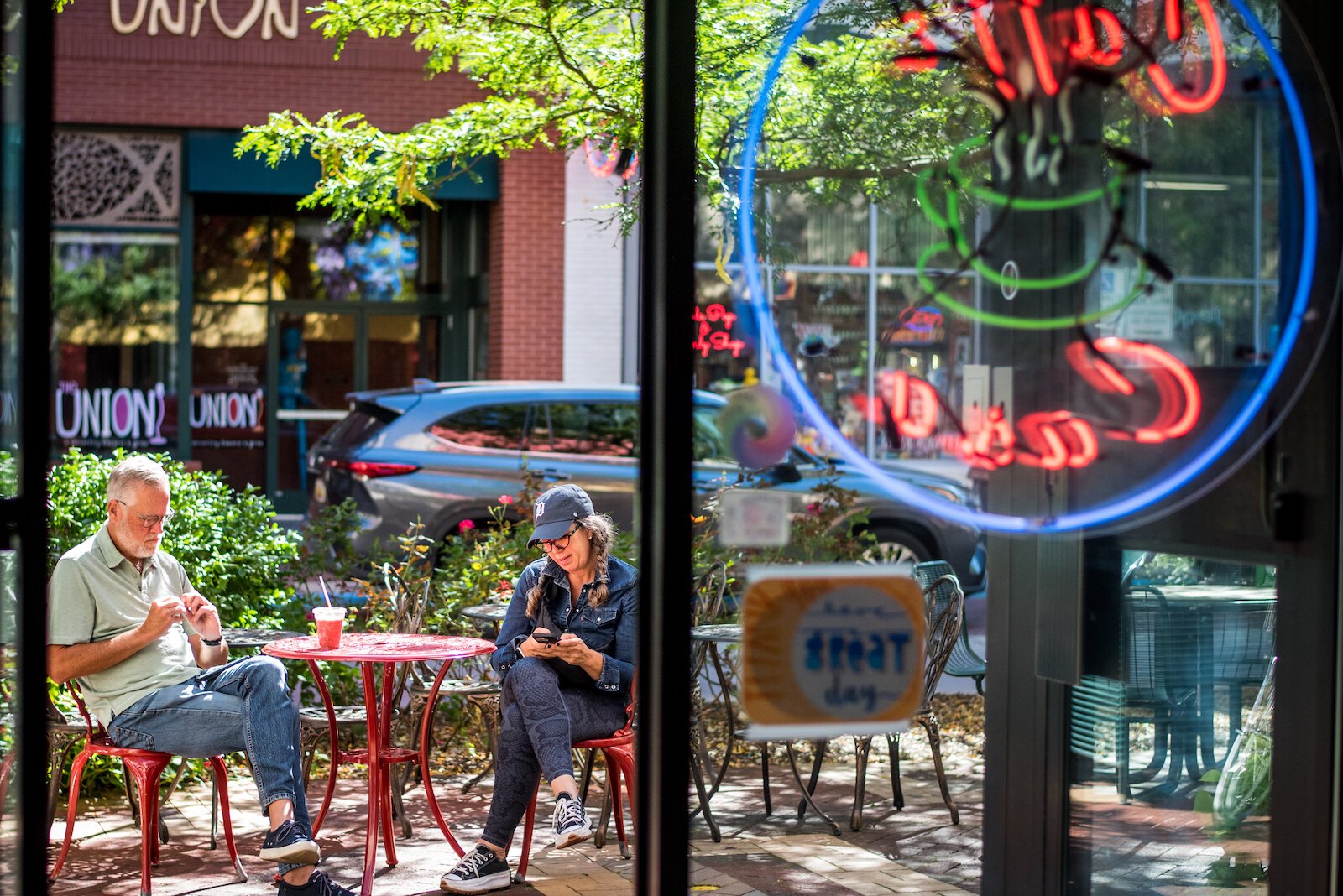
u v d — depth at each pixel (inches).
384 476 359.9
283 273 623.2
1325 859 126.7
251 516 251.0
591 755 213.2
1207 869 135.9
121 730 173.0
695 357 114.3
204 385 617.0
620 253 600.7
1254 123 134.3
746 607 124.3
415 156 294.7
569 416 378.9
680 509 113.1
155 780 179.8
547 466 371.2
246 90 577.6
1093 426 137.0
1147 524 136.0
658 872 112.8
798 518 138.3
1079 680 135.5
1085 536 136.7
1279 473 130.0
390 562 280.8
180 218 593.6
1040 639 138.9
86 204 585.9
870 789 205.9
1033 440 137.9
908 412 139.4
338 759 193.2
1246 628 134.1
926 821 190.2
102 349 597.0
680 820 113.2
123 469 175.3
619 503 374.6
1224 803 135.6
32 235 110.8
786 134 142.3
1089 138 137.1
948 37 138.1
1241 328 133.3
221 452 618.5
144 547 174.9
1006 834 145.6
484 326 618.5
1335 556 127.1
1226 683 135.1
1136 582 137.9
